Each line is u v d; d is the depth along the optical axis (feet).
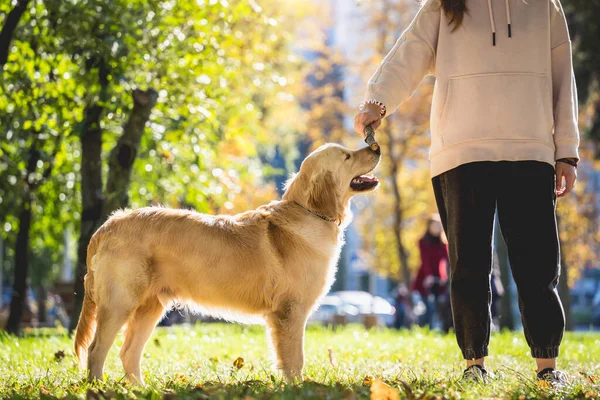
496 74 15.65
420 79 16.75
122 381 15.98
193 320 62.49
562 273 63.62
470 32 15.83
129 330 17.40
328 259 17.03
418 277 45.88
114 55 30.86
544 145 15.65
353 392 12.89
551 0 16.21
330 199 17.26
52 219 49.73
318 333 35.45
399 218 85.81
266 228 16.85
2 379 16.69
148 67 34.12
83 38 31.30
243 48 43.73
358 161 17.74
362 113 16.31
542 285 15.51
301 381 15.23
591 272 156.04
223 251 16.46
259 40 45.21
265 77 44.52
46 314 75.66
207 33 36.60
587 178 89.25
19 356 21.98
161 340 29.14
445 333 39.73
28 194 41.19
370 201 103.76
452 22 16.02
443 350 26.20
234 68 40.42
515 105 15.56
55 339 27.53
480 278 15.74
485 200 15.67
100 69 32.42
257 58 45.91
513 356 24.47
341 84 88.38
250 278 16.49
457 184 15.75
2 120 37.06
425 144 84.28
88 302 16.67
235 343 28.07
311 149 90.43
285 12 61.16
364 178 17.94
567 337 37.52
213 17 39.32
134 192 44.86
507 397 12.81
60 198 46.52
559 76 16.30
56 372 17.44
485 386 14.21
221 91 39.22
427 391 13.30
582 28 56.65
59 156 43.27
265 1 55.88
